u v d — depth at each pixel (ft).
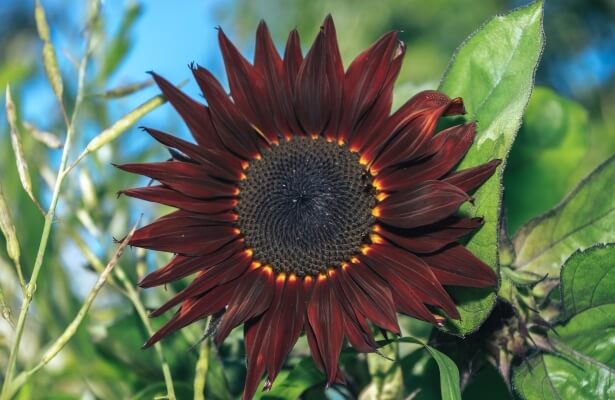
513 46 2.11
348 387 2.24
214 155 2.15
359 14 4.71
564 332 2.14
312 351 2.06
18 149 2.11
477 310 2.02
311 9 4.73
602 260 2.09
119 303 2.62
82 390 2.50
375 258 2.09
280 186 2.15
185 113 2.14
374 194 2.12
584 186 2.24
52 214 2.10
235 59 2.12
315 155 2.15
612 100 4.54
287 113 2.16
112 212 2.59
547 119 2.59
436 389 2.36
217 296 2.10
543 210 2.60
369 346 2.01
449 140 2.06
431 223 2.01
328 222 2.12
